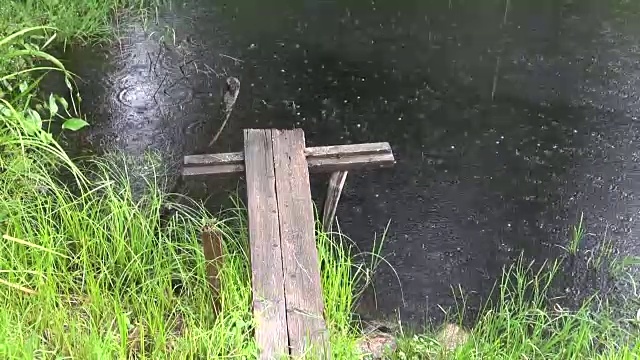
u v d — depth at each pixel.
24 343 2.57
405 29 6.09
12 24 5.12
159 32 5.83
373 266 3.81
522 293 3.53
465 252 3.95
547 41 5.99
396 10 6.35
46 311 2.77
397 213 4.20
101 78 5.24
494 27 6.16
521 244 4.03
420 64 5.63
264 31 5.96
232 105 4.49
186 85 5.25
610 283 3.77
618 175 4.57
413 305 3.60
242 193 4.10
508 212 4.25
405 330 3.40
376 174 4.46
